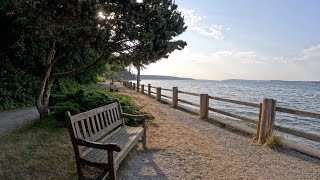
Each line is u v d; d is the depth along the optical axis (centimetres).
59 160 454
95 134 446
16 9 498
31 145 509
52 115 725
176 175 446
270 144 624
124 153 414
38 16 496
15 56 1073
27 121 768
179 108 1330
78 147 368
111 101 805
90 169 432
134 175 439
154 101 1680
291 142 655
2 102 1001
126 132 541
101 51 588
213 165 500
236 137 721
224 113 878
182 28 669
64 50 709
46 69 699
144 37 564
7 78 1034
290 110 620
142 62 631
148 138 673
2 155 447
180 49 664
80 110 731
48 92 739
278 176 457
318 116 559
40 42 1062
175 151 575
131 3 561
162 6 606
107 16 542
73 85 1593
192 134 739
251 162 523
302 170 488
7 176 380
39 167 418
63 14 502
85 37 521
